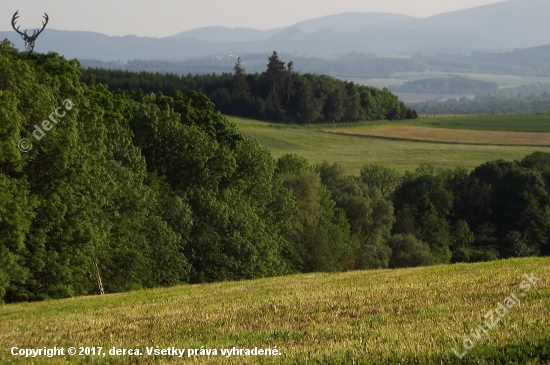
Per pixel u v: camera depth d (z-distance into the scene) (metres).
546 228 84.38
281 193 61.56
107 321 18.41
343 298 19.83
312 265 60.62
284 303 19.50
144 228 42.06
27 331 17.58
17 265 31.73
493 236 86.75
